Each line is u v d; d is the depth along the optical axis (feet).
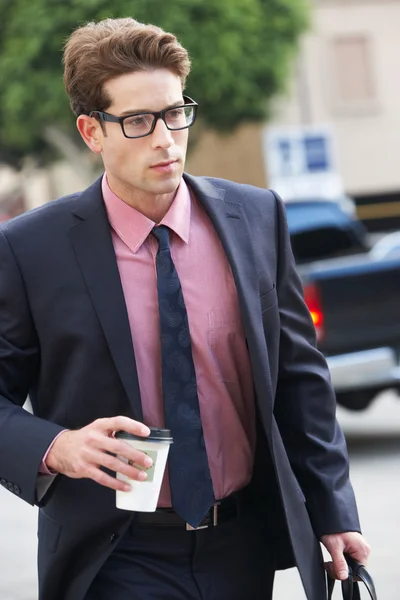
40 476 19.80
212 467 21.08
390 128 233.55
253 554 21.50
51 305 20.52
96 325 20.42
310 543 20.77
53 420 20.88
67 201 21.18
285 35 181.57
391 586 40.86
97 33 20.25
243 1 173.47
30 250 20.70
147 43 19.98
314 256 80.38
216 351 20.95
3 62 169.27
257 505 21.79
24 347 20.77
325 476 21.35
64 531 20.74
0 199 252.83
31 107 170.50
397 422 83.30
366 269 68.85
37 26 165.78
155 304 20.85
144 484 18.79
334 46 231.50
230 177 192.44
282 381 21.89
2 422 20.01
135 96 19.97
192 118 20.52
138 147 20.06
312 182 136.05
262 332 20.80
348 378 68.33
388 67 233.35
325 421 21.72
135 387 20.29
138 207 20.89
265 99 181.06
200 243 21.22
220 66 172.04
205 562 21.16
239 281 20.76
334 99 231.50
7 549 48.91
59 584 21.04
